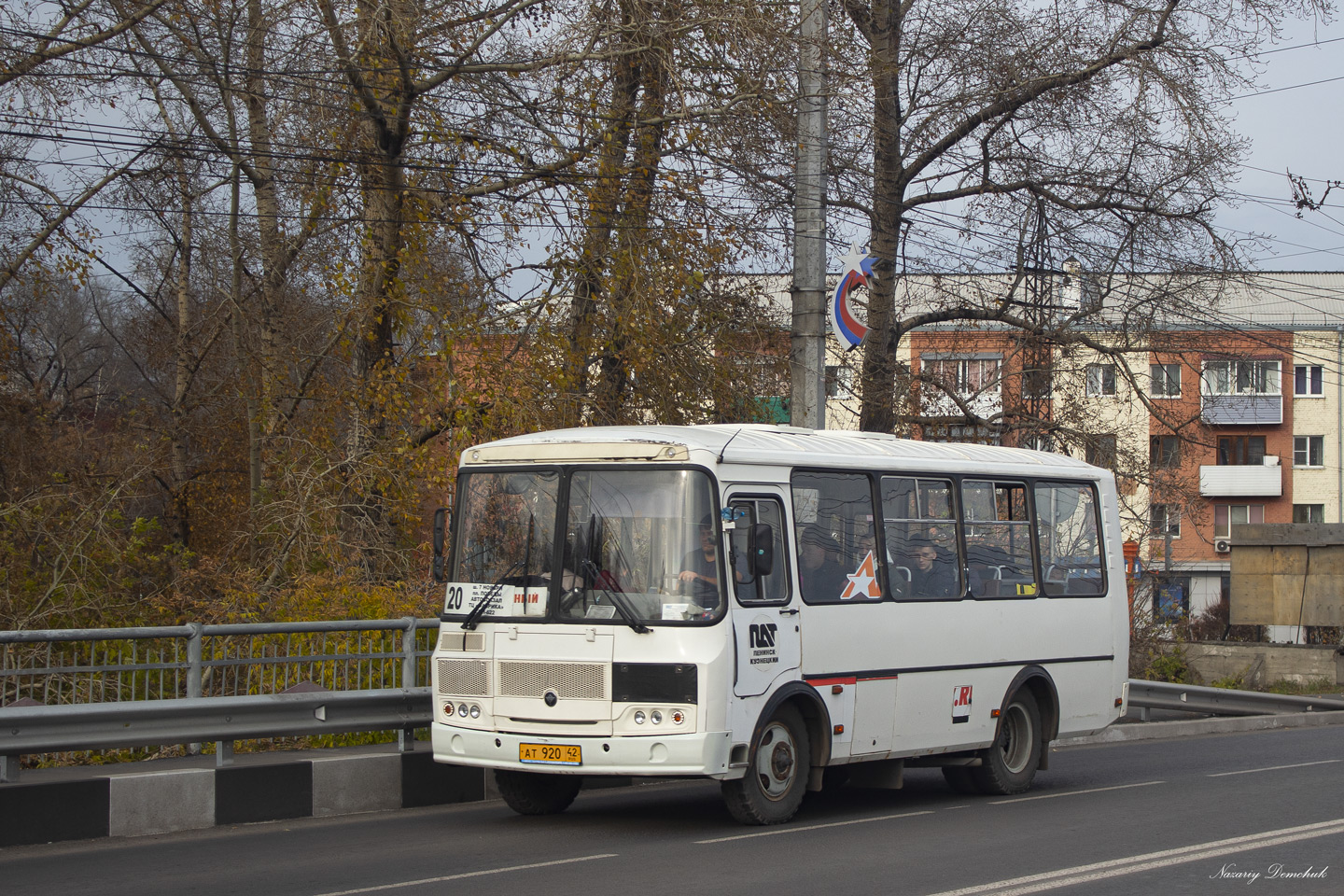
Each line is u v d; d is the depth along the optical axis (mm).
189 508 29922
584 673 9672
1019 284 28047
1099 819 10703
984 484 12742
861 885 7754
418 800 11445
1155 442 32906
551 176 19891
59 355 36125
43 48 20234
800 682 10328
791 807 10359
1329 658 32969
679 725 9414
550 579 9977
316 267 20906
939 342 39656
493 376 19328
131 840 9492
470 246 20156
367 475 19453
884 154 26844
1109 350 27547
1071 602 13555
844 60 19844
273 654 11148
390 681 11891
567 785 11180
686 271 20359
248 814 10328
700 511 9766
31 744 9102
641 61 20109
